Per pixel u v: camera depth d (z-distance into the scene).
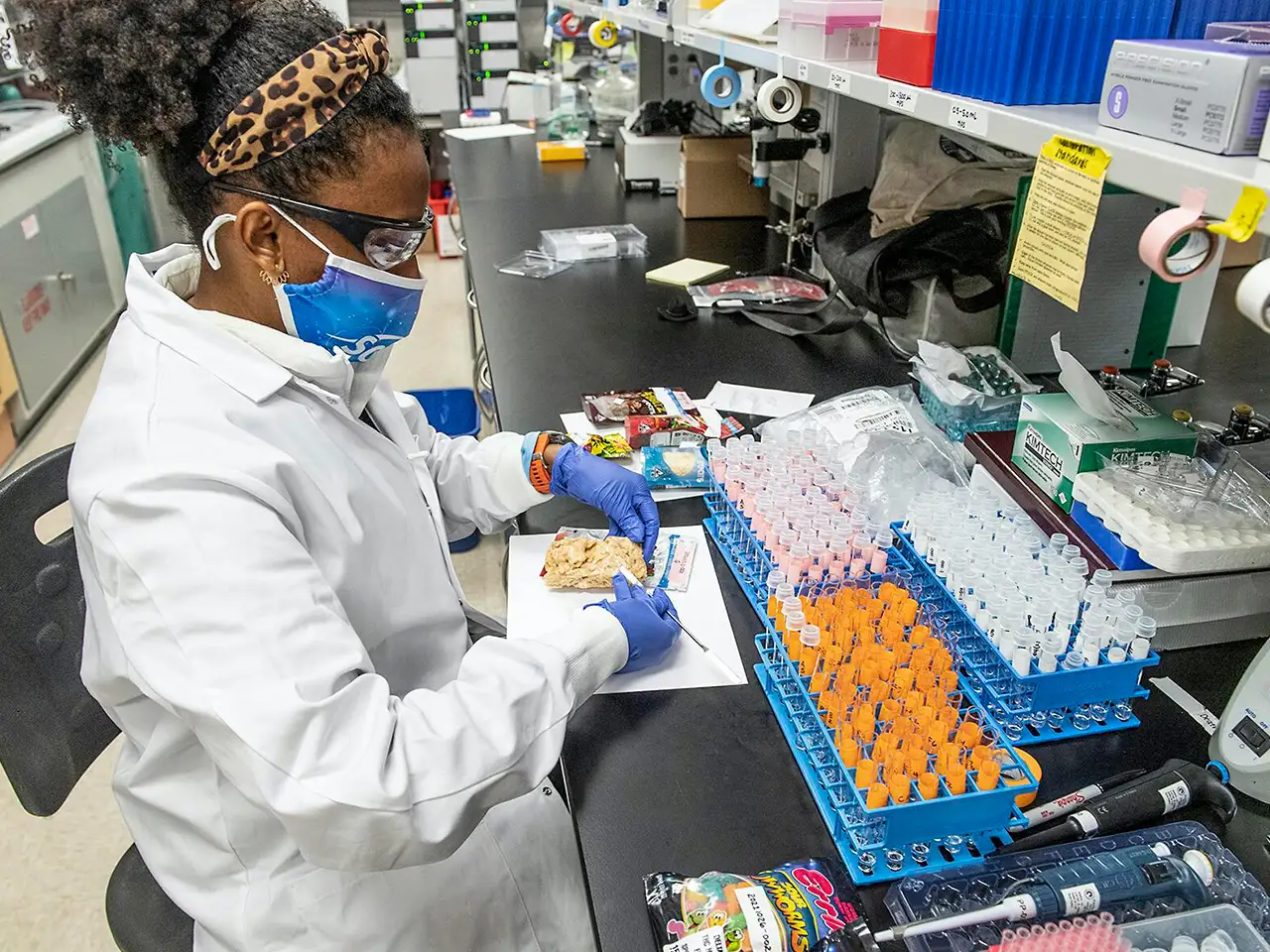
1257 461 1.13
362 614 0.97
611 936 0.74
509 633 1.08
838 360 1.78
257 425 0.88
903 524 1.18
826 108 2.04
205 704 0.72
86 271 3.95
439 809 0.78
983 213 1.66
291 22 0.82
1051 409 1.14
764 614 1.07
